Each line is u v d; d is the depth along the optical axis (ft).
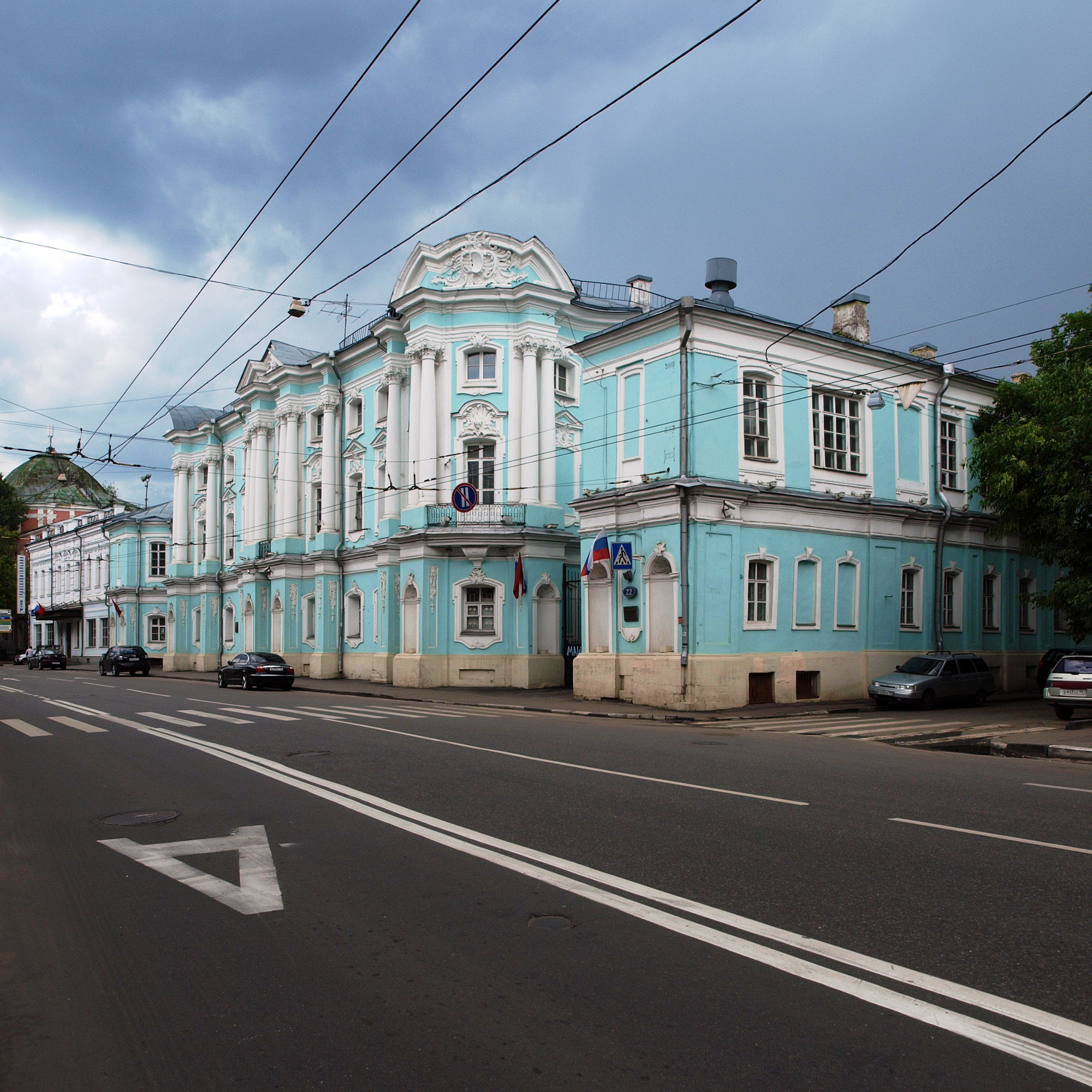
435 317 106.22
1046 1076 12.98
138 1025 15.15
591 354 86.22
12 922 20.52
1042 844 25.90
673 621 77.41
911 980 16.34
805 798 32.99
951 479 98.78
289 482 134.92
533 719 67.72
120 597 197.57
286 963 17.69
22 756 46.80
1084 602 73.92
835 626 86.07
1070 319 82.48
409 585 106.83
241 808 32.14
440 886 22.44
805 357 84.89
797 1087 12.75
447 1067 13.48
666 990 16.03
